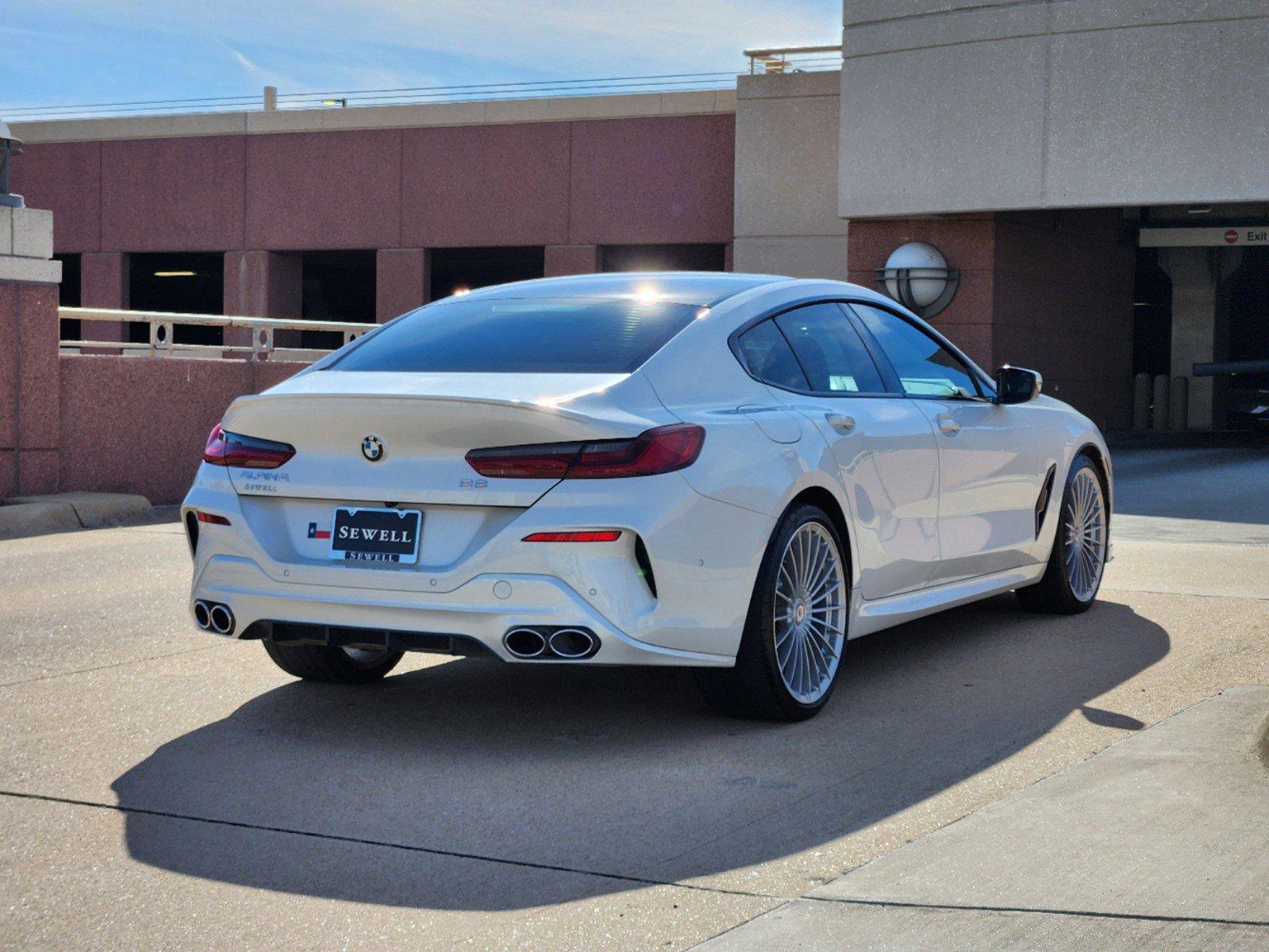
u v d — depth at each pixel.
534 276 40.16
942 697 5.04
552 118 29.19
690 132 28.31
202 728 4.67
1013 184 20.86
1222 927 2.90
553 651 4.08
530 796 3.94
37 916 3.11
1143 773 3.96
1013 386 6.03
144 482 11.42
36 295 10.48
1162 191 19.94
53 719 4.79
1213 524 10.78
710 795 3.93
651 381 4.37
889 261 22.58
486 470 4.12
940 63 21.27
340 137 30.75
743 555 4.39
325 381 4.57
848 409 5.06
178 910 3.14
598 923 3.05
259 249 31.48
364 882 3.30
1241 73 19.39
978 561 5.88
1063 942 2.85
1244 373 28.88
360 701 5.06
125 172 32.38
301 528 4.40
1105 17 20.06
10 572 8.08
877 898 3.12
